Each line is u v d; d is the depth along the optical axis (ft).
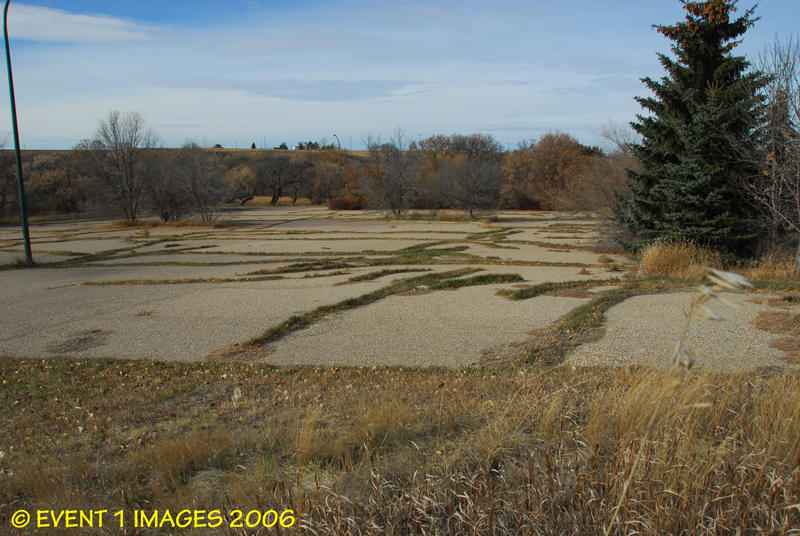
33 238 121.08
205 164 160.66
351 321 36.76
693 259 50.14
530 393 17.51
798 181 46.34
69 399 22.93
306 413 18.53
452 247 90.27
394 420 16.42
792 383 14.75
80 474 14.71
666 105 61.11
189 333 35.06
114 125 153.07
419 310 39.22
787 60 48.19
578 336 28.73
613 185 80.02
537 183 204.74
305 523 10.41
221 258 81.71
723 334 27.20
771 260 51.42
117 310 43.14
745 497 10.37
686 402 13.43
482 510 10.75
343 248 91.45
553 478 11.48
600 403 15.17
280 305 43.09
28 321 39.86
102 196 164.45
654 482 10.65
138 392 23.49
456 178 165.37
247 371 26.05
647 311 33.60
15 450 17.33
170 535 11.43
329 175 274.16
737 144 52.26
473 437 14.66
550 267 65.05
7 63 68.74
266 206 255.29
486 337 30.86
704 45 57.52
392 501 11.35
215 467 14.73
